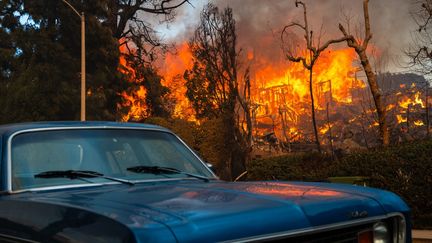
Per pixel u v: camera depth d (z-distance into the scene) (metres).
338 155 14.05
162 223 2.50
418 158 11.10
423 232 10.35
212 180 4.28
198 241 2.51
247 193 3.19
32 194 3.47
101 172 3.85
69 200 3.07
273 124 40.78
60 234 2.67
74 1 44.19
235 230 2.65
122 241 2.40
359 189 3.61
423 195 10.91
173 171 4.18
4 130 3.94
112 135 4.20
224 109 29.11
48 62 43.44
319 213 3.01
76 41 44.72
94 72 45.94
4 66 44.44
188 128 24.27
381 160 11.58
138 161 4.12
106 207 2.79
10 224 3.10
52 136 3.96
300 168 13.67
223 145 24.39
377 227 3.36
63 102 42.38
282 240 2.88
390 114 27.84
